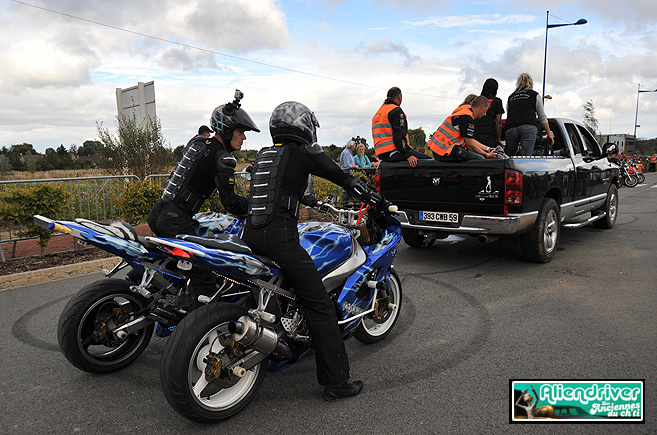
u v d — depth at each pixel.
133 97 14.23
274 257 2.79
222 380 2.68
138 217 7.57
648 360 3.38
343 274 3.26
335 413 2.81
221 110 3.38
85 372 3.42
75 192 7.45
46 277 5.76
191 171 3.38
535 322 4.17
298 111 2.89
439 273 5.83
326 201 3.57
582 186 7.12
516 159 5.46
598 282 5.31
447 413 2.78
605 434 2.54
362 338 3.71
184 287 3.30
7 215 6.20
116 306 3.36
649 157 41.47
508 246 7.37
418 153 6.38
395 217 3.74
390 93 6.43
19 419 2.82
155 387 3.20
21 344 3.92
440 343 3.78
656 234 8.11
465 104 6.08
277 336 2.77
